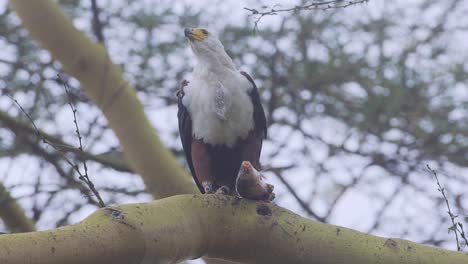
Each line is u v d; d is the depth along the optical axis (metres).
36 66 13.43
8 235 6.00
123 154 12.58
